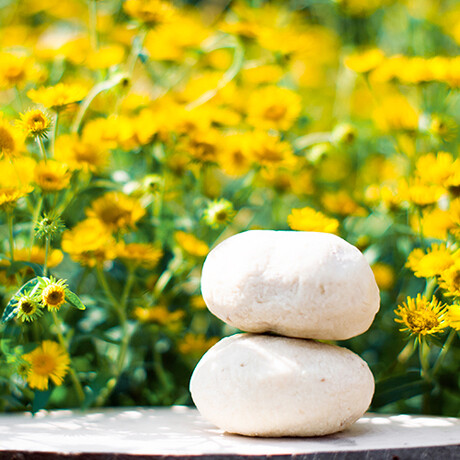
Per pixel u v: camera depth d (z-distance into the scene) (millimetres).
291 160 975
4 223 1002
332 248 818
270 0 1323
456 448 791
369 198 1013
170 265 985
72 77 1042
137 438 812
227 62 1136
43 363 872
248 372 808
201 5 1407
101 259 917
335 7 1179
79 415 890
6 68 939
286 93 993
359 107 1215
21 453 781
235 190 1082
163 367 989
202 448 786
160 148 998
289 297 810
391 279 987
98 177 1001
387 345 986
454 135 1004
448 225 898
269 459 772
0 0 1273
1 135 868
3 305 927
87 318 977
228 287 820
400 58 1010
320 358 812
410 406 968
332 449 781
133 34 1064
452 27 1143
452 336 900
